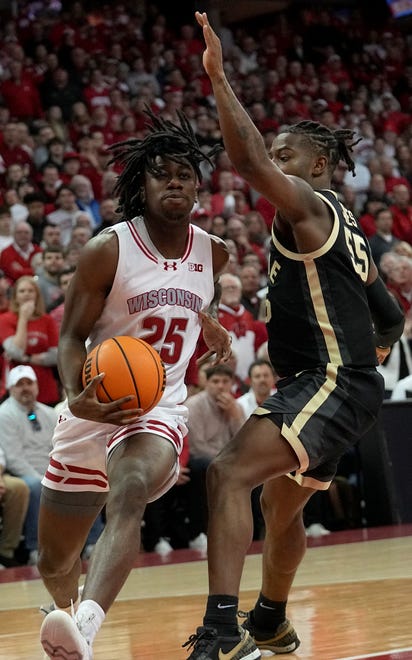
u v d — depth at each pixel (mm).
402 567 7324
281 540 4441
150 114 4320
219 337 4395
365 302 4242
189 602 6242
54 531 4465
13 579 7980
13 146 15773
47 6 21984
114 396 3779
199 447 9602
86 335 4180
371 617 5254
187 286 4277
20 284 9953
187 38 22578
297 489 4309
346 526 10383
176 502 9680
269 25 25609
